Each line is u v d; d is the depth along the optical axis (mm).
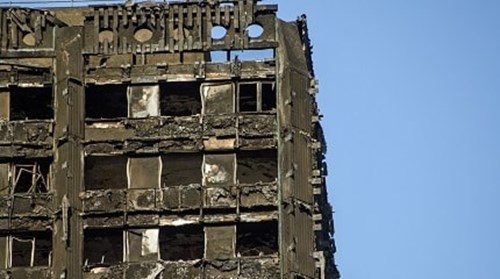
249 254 112500
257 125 113375
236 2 116875
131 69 114875
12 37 116125
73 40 116062
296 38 117250
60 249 110188
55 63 115625
